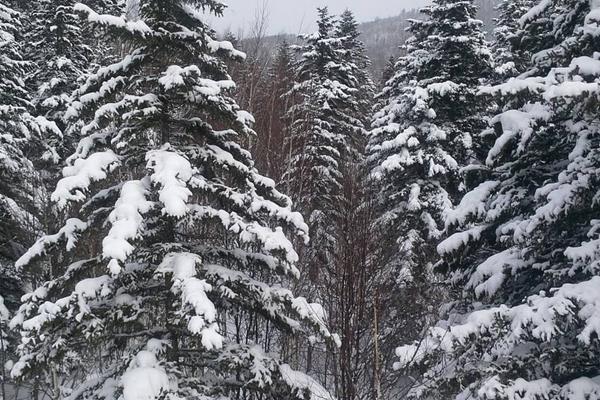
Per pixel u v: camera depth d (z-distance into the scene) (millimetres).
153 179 7602
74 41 20328
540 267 9773
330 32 24984
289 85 24312
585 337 6547
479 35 18453
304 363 12594
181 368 8836
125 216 7402
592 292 6969
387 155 19109
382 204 16828
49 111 19281
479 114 18453
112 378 8391
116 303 8195
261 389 8508
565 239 9781
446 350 7414
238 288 8969
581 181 8438
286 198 9469
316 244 12695
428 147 17625
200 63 9391
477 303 12133
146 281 8914
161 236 9023
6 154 14367
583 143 8906
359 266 8383
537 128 9609
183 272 7562
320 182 19000
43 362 7750
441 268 12281
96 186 9203
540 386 7215
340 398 8242
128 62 8867
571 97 7324
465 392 8016
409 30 21031
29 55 21172
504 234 10531
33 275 13172
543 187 9086
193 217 8383
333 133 22844
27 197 14492
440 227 17188
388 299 8875
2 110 14641
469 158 18250
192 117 10008
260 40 19609
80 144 8742
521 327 7102
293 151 18828
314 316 8438
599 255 8008
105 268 8188
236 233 8359
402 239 15406
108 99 8797
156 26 8930
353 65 25734
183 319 7578
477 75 18656
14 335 13086
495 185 10906
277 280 11719
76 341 8023
